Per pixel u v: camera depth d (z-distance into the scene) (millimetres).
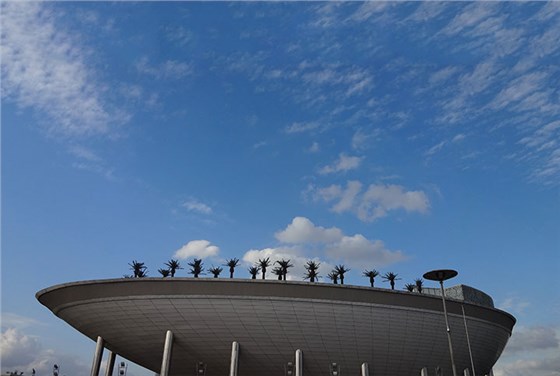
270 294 56656
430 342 66438
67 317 63469
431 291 86688
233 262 74625
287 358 60781
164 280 56812
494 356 82938
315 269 74375
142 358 66938
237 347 58219
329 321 58688
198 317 56969
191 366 64250
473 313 68812
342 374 65875
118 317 58562
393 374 67750
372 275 81500
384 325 61281
